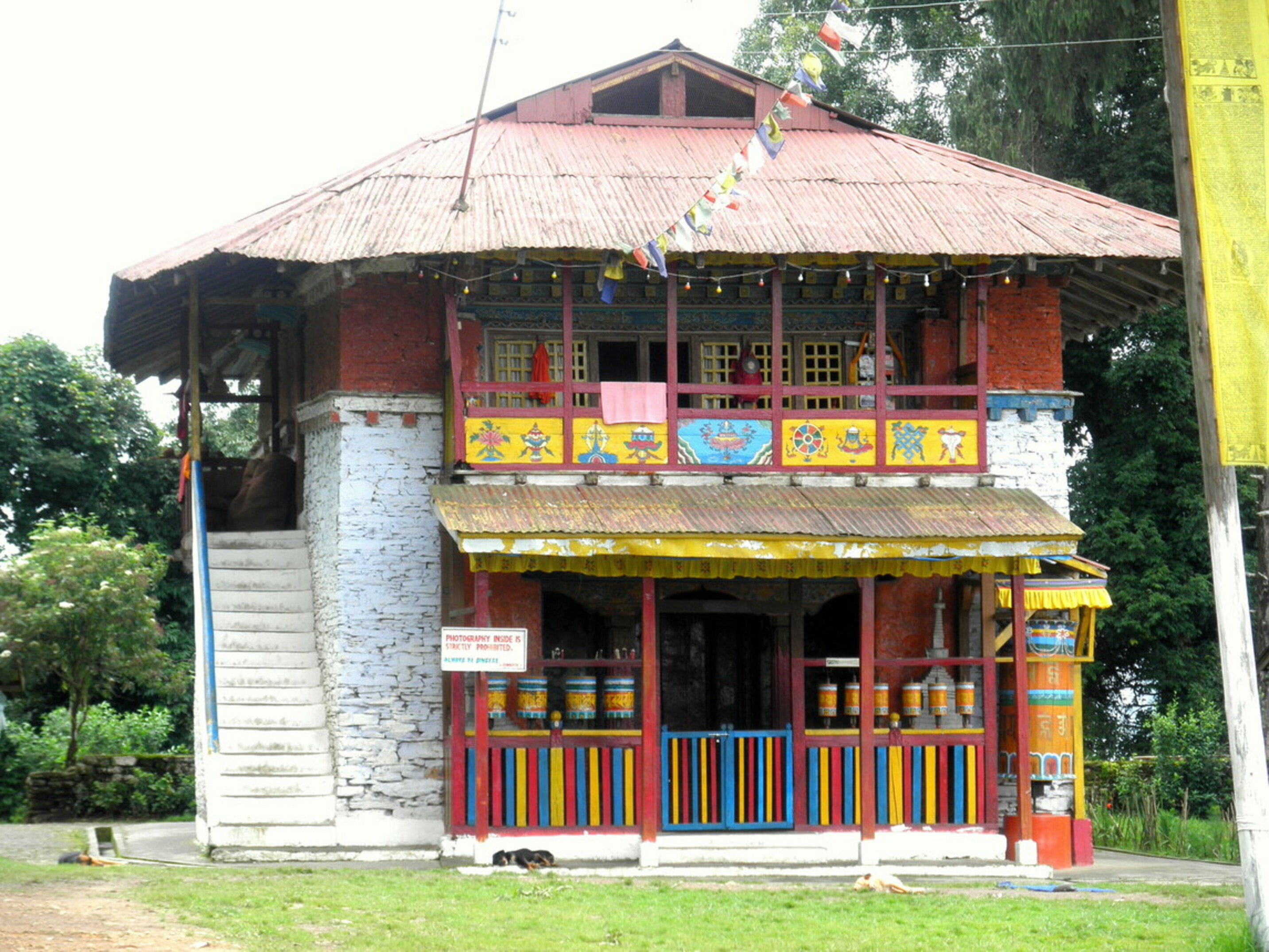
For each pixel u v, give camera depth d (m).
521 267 19.14
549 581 19.27
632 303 19.94
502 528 16.41
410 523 19.05
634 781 17.61
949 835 17.81
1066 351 32.00
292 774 18.56
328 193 19.16
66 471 33.00
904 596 19.69
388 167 20.12
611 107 23.20
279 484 21.95
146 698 32.62
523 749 17.47
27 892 13.56
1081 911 14.07
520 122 22.44
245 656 19.44
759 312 20.23
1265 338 12.96
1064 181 31.66
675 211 18.84
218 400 22.95
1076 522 31.61
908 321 20.41
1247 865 12.35
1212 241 13.09
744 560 17.44
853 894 15.02
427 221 18.20
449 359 18.88
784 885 15.93
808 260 18.30
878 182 20.31
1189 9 13.37
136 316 22.03
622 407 18.11
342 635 18.73
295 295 21.56
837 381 20.33
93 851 17.88
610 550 16.56
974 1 31.91
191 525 21.20
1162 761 24.81
